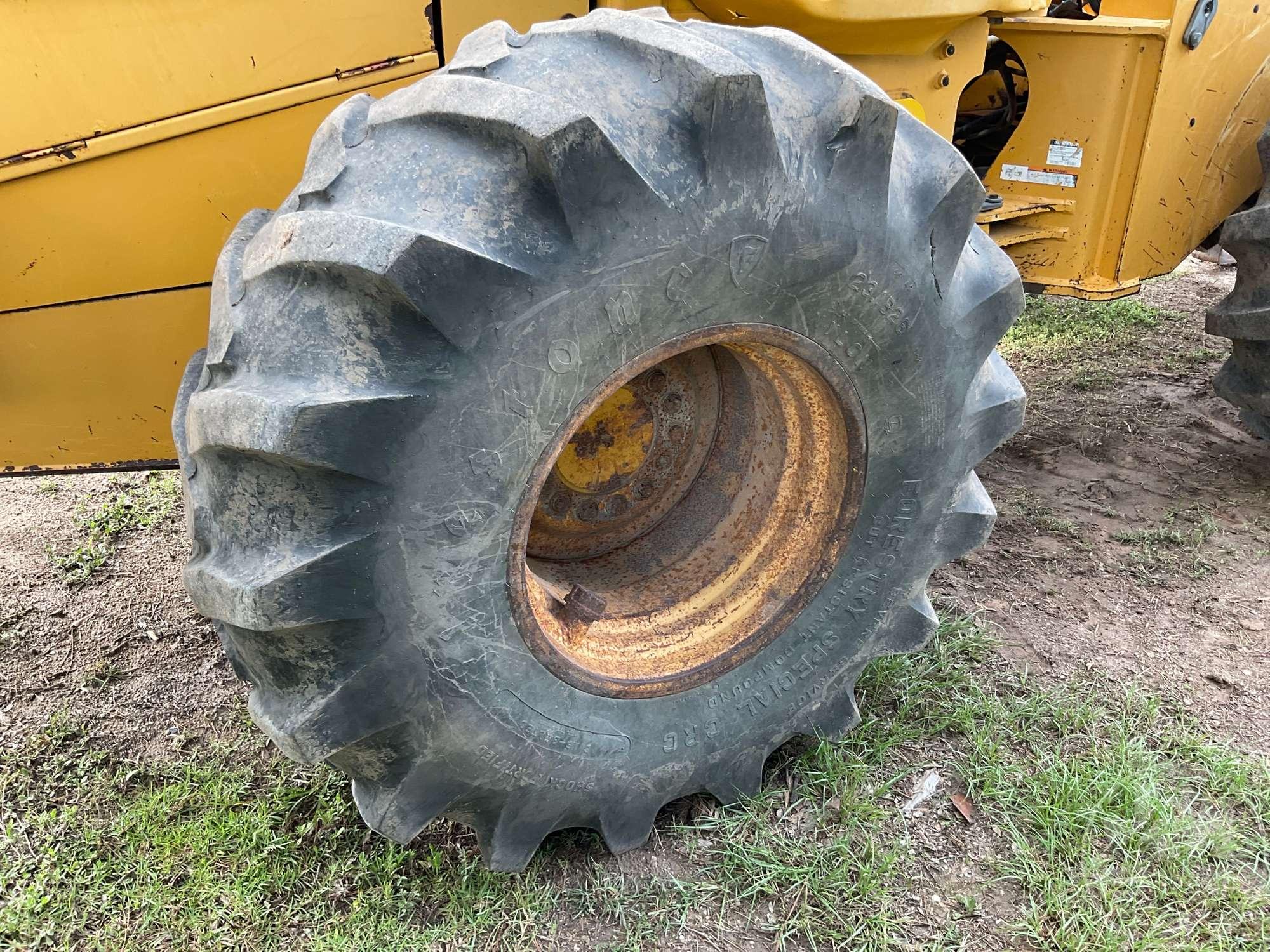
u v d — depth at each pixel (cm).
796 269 173
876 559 222
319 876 216
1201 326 564
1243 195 374
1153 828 221
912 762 246
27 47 197
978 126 391
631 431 223
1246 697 266
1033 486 386
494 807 198
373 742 176
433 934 203
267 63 207
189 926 206
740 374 222
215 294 173
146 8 198
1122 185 338
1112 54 326
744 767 228
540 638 186
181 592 326
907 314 192
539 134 143
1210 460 404
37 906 210
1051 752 246
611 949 199
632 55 161
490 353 153
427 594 166
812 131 171
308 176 163
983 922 204
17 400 228
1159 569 327
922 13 239
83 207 212
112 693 278
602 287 157
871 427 203
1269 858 216
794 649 224
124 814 233
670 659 214
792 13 220
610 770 204
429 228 146
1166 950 195
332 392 148
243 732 262
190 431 164
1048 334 553
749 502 231
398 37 209
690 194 158
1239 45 340
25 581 331
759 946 201
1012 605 309
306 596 155
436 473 157
